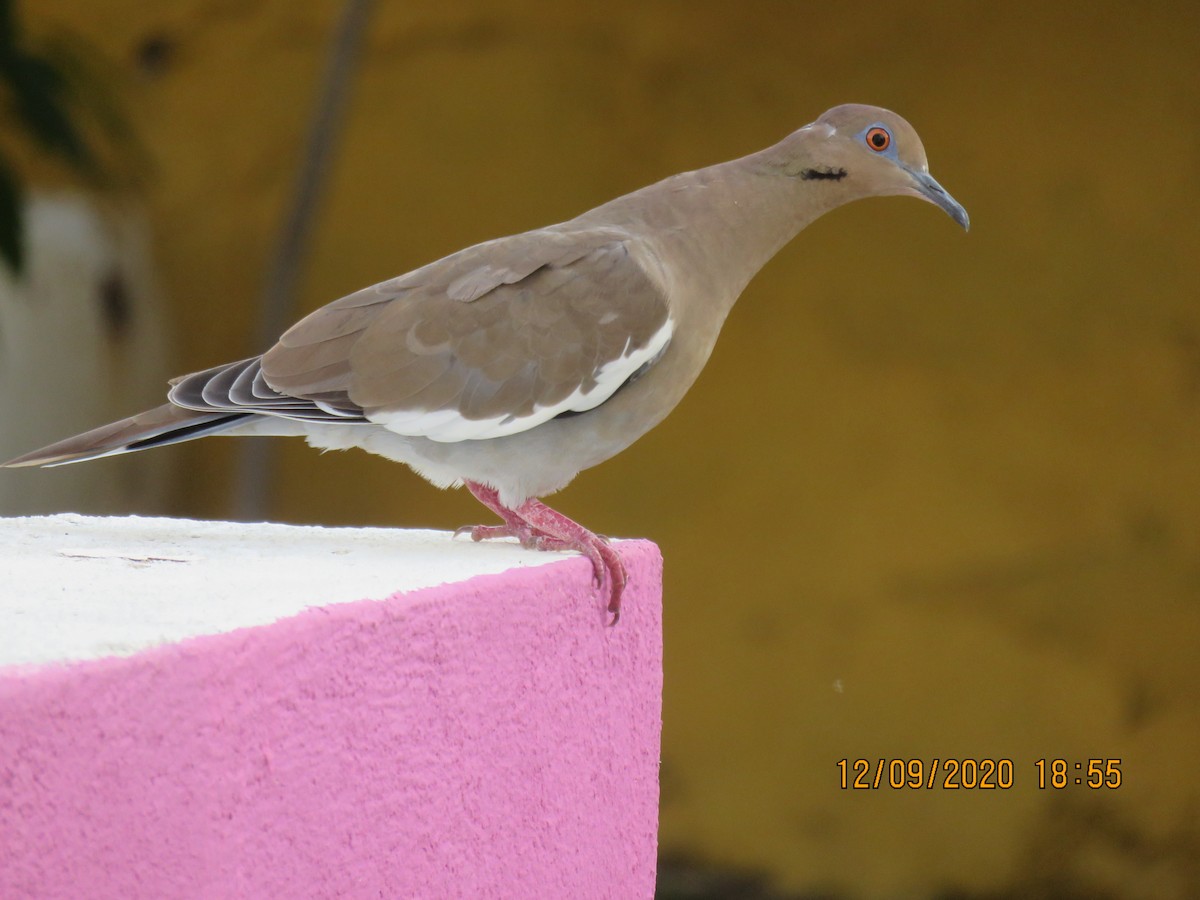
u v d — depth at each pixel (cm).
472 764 369
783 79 1545
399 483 1623
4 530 480
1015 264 1489
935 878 1438
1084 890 1409
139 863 271
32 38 1375
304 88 1608
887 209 1527
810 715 1495
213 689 286
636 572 449
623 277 524
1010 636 1458
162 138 1623
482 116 1611
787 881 1474
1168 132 1452
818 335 1541
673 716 1530
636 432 545
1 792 246
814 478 1528
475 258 524
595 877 438
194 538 469
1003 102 1491
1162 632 1426
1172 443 1443
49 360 1430
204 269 1617
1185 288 1445
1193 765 1399
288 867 307
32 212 1427
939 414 1503
